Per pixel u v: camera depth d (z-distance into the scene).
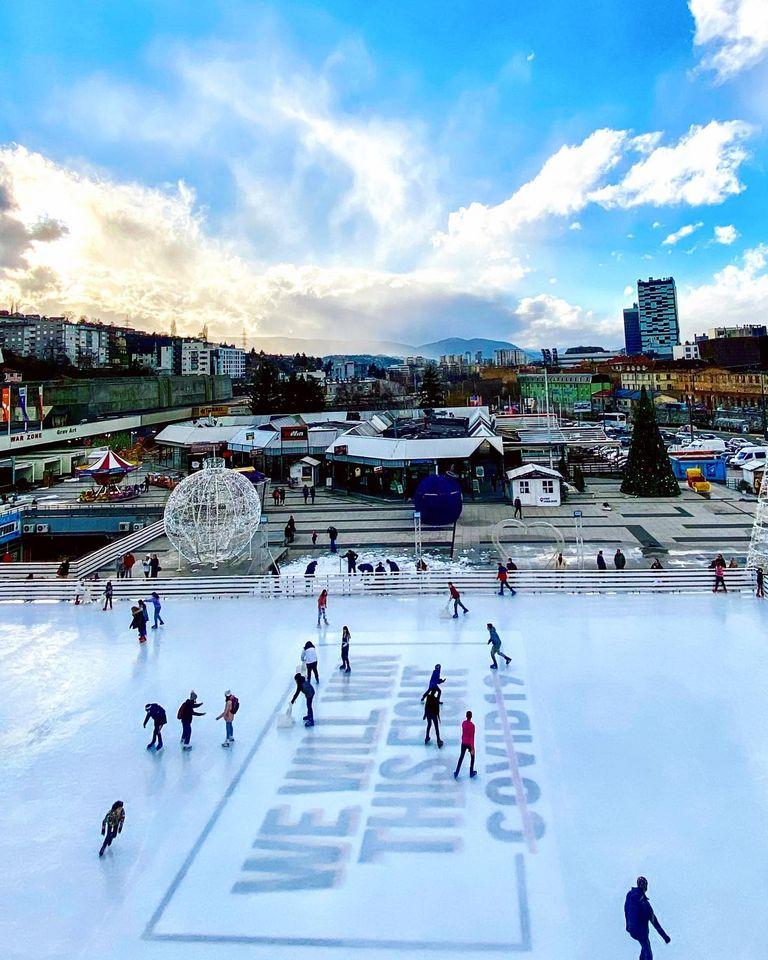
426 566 27.58
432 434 55.41
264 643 20.22
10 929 9.11
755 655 17.98
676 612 21.86
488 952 8.52
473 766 12.81
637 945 8.52
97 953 8.69
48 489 51.88
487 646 19.30
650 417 43.62
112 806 11.42
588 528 34.22
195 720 15.23
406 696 16.17
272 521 38.97
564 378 142.88
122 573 27.45
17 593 25.72
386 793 12.11
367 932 8.92
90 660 19.14
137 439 75.12
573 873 9.89
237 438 59.19
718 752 13.14
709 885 9.53
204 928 9.07
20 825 11.42
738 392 101.94
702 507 38.81
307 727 14.70
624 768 12.66
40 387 64.06
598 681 16.61
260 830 11.13
